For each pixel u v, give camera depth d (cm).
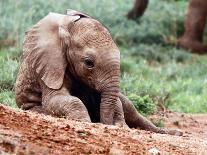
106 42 1288
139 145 985
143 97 1680
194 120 1725
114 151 904
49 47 1321
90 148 904
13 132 906
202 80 2403
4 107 1063
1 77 1670
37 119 1022
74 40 1302
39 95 1348
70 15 1334
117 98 1275
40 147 864
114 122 1281
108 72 1273
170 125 1603
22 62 1373
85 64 1284
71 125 1037
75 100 1260
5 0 2783
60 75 1306
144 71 2450
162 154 947
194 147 1054
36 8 2712
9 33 2497
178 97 2070
